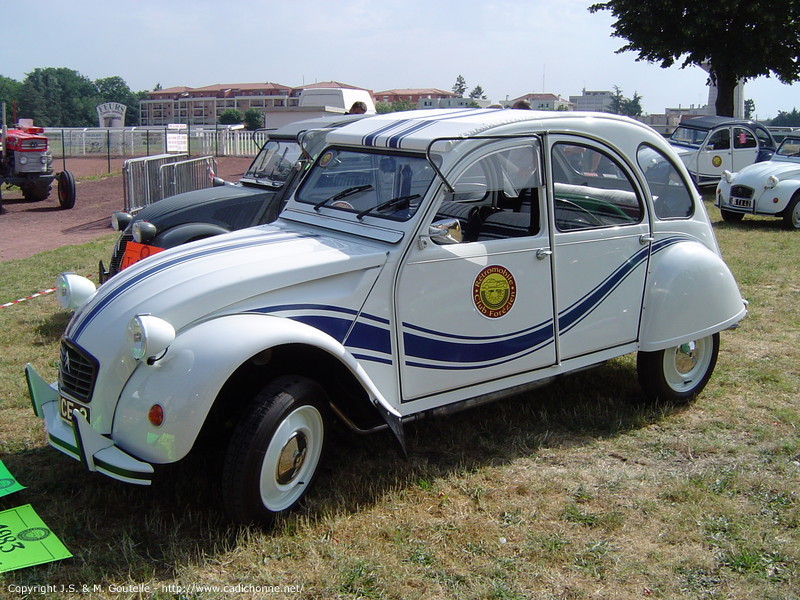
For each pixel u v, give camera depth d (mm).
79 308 3986
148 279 3785
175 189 13867
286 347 3674
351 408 4023
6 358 6137
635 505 3904
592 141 4613
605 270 4707
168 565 3350
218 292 3576
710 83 24531
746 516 3795
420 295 3988
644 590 3229
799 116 61406
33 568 3305
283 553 3441
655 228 4973
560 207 4469
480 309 4195
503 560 3416
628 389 5527
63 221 15344
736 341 6699
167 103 145125
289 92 140625
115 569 3324
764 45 22297
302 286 3748
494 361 4305
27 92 116938
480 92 111812
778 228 13086
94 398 3543
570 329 4605
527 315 4391
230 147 36438
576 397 5375
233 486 3434
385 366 3926
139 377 3469
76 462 4328
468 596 3172
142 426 3393
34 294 8500
